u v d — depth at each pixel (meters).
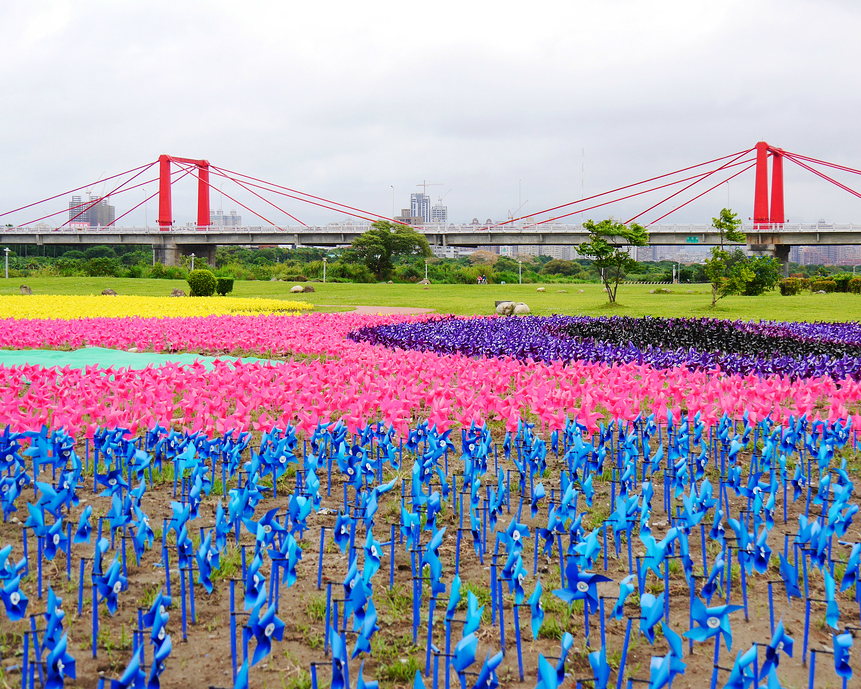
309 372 8.20
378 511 4.58
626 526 3.57
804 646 2.96
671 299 31.27
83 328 14.21
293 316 17.92
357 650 2.45
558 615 3.29
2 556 2.83
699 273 70.38
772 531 4.33
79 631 3.11
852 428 5.77
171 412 5.81
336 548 4.03
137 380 7.45
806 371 8.82
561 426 5.59
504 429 6.75
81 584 3.25
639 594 3.47
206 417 5.62
